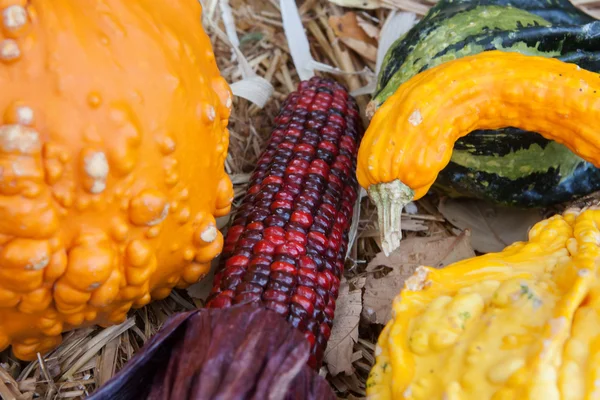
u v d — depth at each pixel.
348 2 0.46
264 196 0.34
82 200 0.27
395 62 0.37
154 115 0.28
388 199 0.32
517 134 0.35
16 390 0.31
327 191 0.35
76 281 0.27
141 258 0.28
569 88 0.31
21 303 0.28
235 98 0.43
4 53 0.26
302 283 0.31
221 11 0.45
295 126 0.37
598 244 0.29
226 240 0.34
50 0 0.27
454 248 0.37
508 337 0.26
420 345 0.27
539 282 0.28
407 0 0.45
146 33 0.28
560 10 0.39
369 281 0.36
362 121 0.40
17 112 0.26
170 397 0.26
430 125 0.32
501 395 0.25
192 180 0.30
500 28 0.36
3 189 0.26
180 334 0.28
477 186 0.37
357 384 0.34
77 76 0.27
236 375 0.26
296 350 0.27
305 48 0.45
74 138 0.27
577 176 0.36
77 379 0.32
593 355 0.25
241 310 0.28
